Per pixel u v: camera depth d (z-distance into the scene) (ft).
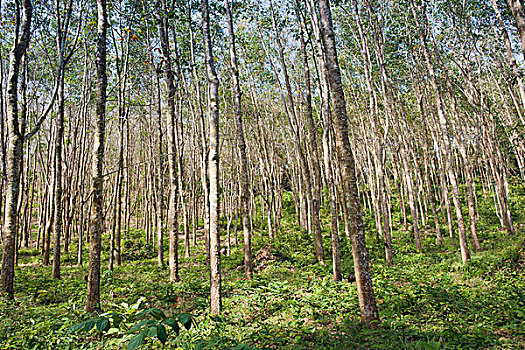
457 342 16.15
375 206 70.18
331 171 36.55
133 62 54.70
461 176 113.60
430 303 23.06
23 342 17.24
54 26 49.98
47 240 50.67
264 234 81.25
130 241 75.56
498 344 15.85
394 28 60.03
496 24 54.08
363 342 17.13
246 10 52.95
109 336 18.67
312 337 18.47
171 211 39.01
